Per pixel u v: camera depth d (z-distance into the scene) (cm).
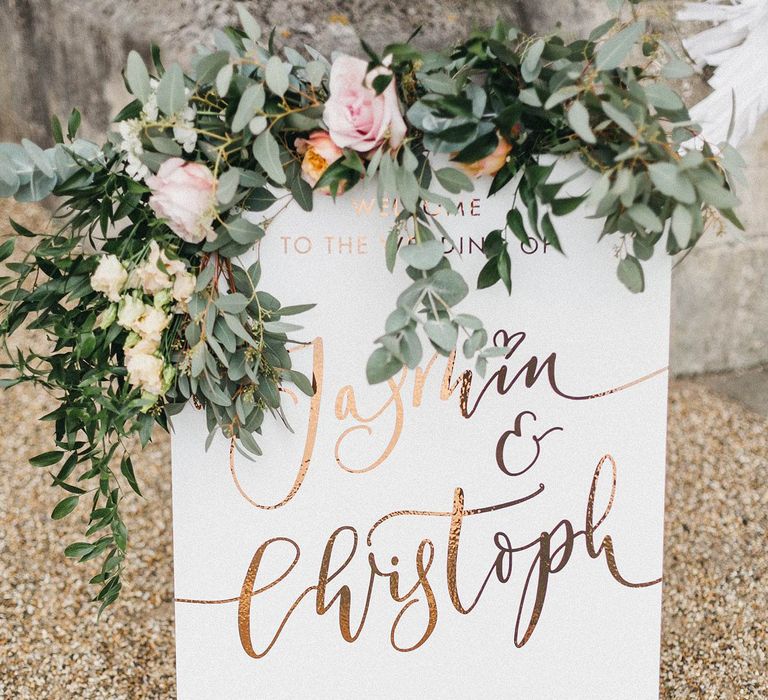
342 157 80
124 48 152
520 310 90
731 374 181
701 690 141
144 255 83
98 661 143
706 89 137
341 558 95
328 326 90
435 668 96
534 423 93
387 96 75
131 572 154
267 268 88
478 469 93
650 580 95
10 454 164
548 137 83
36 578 152
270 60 74
